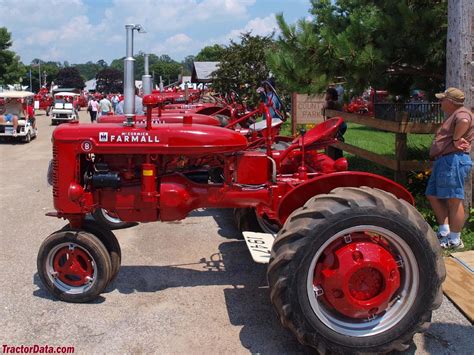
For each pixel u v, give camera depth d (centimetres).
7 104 1744
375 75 677
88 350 360
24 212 730
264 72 1889
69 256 427
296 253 331
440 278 342
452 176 529
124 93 427
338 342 336
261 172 451
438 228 572
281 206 412
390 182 405
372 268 342
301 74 699
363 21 685
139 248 572
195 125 443
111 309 421
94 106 2545
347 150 886
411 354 358
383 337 340
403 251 344
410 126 691
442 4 693
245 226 571
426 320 343
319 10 816
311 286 336
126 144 416
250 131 602
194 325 396
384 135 1556
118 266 448
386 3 706
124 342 370
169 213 435
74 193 412
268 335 380
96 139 418
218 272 501
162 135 417
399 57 705
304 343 341
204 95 1989
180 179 437
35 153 1425
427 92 866
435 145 544
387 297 344
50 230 640
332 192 359
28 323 396
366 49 650
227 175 446
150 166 424
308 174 480
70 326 392
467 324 400
